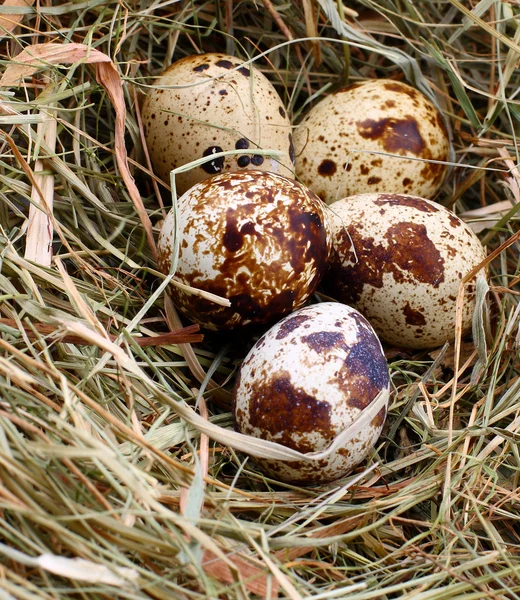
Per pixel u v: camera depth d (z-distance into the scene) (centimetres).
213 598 20
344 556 22
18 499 20
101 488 21
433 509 23
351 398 22
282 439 22
